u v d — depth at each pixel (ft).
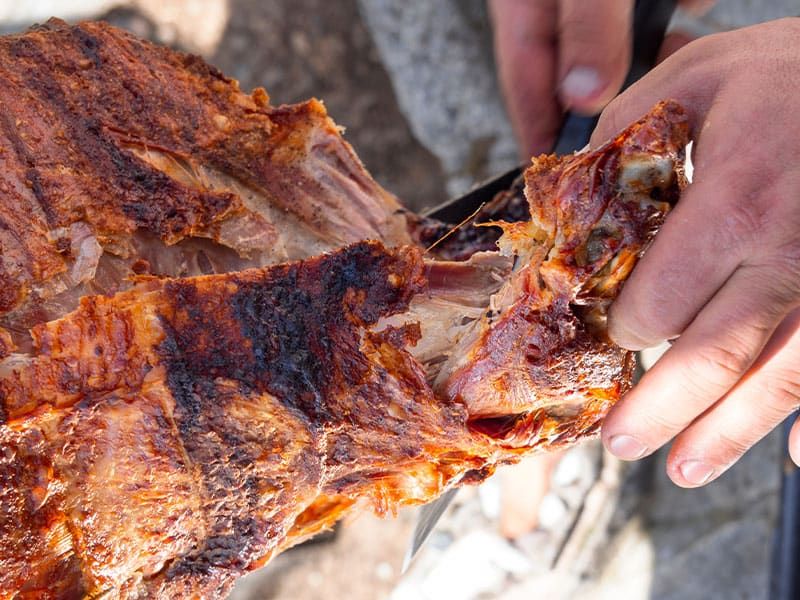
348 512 1.31
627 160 1.05
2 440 1.05
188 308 1.11
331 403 1.13
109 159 1.17
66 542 1.08
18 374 1.06
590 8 1.34
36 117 1.15
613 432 1.15
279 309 1.12
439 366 1.18
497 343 1.15
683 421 1.12
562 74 1.39
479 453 1.21
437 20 2.18
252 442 1.11
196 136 1.23
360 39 2.24
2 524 1.05
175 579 1.14
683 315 1.07
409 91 2.23
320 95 2.23
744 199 1.03
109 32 1.24
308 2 2.23
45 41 1.20
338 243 1.31
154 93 1.22
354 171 1.34
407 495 1.23
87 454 1.08
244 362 1.11
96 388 1.08
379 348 1.14
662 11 1.41
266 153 1.28
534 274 1.12
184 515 1.11
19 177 1.12
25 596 1.07
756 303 1.05
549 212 1.09
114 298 1.10
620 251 1.07
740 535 1.90
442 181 2.24
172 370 1.09
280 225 1.29
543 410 1.23
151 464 1.09
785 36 1.11
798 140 1.04
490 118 2.21
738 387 1.15
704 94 1.11
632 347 1.12
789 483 1.74
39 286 1.11
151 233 1.18
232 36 2.19
